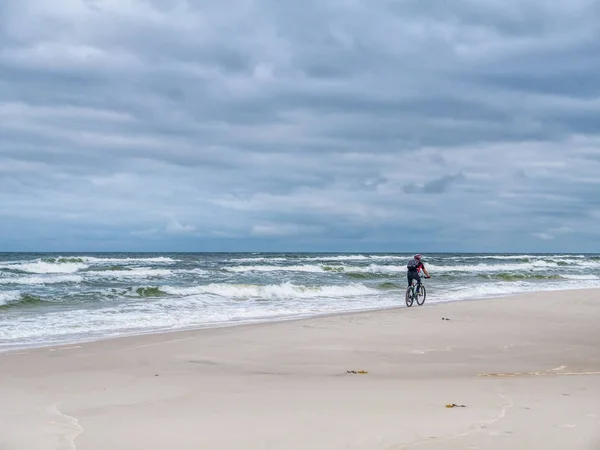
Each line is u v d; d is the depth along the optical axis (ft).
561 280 132.87
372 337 45.65
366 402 23.40
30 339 44.65
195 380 29.37
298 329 49.55
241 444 17.80
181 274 122.52
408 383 28.12
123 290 79.46
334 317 58.29
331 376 31.01
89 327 50.98
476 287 104.99
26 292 77.97
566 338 45.83
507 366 34.50
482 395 24.52
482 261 233.76
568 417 20.42
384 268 153.89
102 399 24.57
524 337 46.16
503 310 64.90
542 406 22.15
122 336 45.98
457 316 59.26
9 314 58.49
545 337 46.24
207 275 121.08
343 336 46.01
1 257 250.57
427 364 35.24
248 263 179.73
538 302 74.18
